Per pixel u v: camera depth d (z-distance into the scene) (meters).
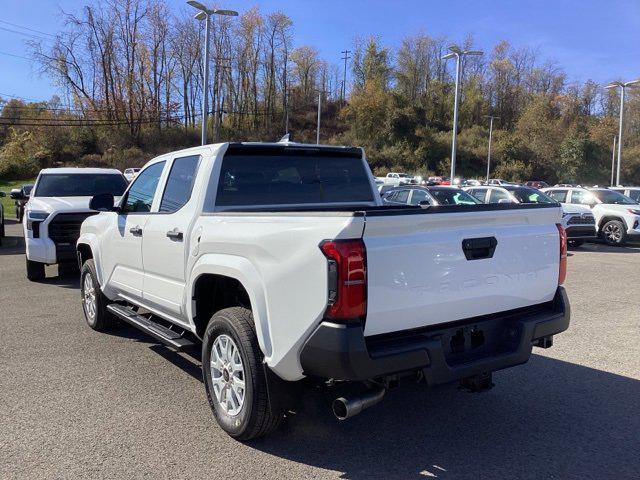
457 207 3.38
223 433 3.90
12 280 10.00
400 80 90.31
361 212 2.97
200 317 4.24
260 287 3.42
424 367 3.20
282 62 82.69
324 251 2.98
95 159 63.72
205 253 3.99
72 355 5.63
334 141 80.50
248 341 3.52
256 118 81.25
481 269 3.49
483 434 3.93
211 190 4.32
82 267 6.75
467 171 75.50
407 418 4.20
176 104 72.88
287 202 4.75
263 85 81.94
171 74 72.50
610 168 75.31
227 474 3.35
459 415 4.26
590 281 10.23
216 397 3.94
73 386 4.77
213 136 74.25
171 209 4.73
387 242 3.07
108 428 3.96
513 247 3.66
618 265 12.46
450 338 3.47
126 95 70.19
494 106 96.06
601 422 4.14
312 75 91.50
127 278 5.48
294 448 3.69
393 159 74.25
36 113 68.38
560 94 88.25
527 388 4.83
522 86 96.06
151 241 4.83
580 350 5.91
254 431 3.60
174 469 3.40
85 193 10.75
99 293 6.27
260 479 3.29
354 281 2.94
